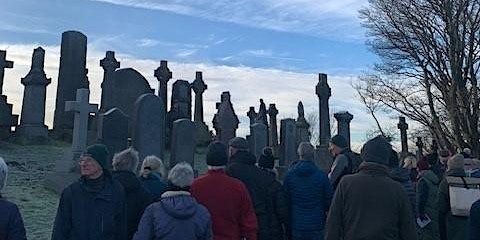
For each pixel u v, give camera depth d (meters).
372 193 4.04
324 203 5.80
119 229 4.01
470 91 25.95
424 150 32.81
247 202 4.60
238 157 5.55
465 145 25.69
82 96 14.24
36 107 20.97
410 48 28.45
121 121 13.48
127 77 21.39
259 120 28.70
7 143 19.70
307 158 5.93
